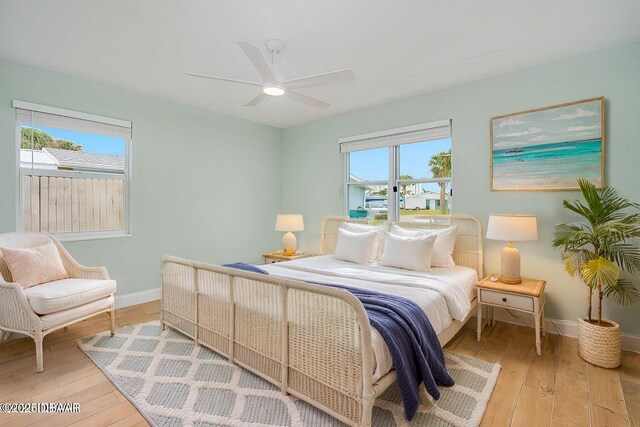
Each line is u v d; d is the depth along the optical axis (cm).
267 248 505
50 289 239
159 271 385
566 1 200
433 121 356
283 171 523
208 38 244
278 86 235
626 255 229
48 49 262
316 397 175
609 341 224
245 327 216
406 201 392
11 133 286
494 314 321
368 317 166
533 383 207
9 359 236
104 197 350
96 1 199
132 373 216
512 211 308
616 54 258
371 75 313
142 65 292
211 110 427
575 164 274
